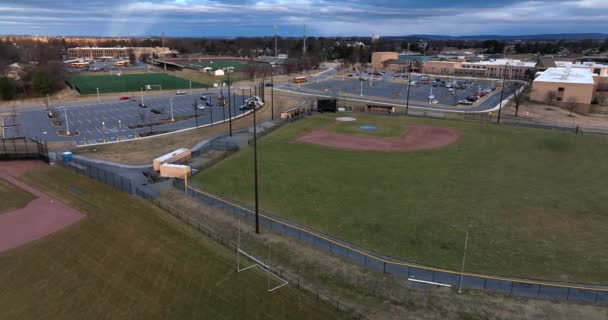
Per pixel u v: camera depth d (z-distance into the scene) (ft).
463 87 522.06
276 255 106.83
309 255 107.45
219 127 286.46
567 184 162.61
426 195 151.43
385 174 175.01
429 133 253.24
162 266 100.42
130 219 126.72
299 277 96.84
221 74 645.51
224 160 195.83
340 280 96.02
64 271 99.50
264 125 282.77
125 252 107.14
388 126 274.16
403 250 111.75
